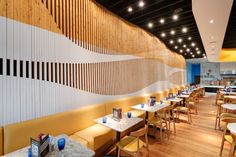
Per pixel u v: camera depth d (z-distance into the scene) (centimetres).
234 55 1089
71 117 317
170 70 959
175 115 584
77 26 356
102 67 429
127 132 421
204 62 1670
